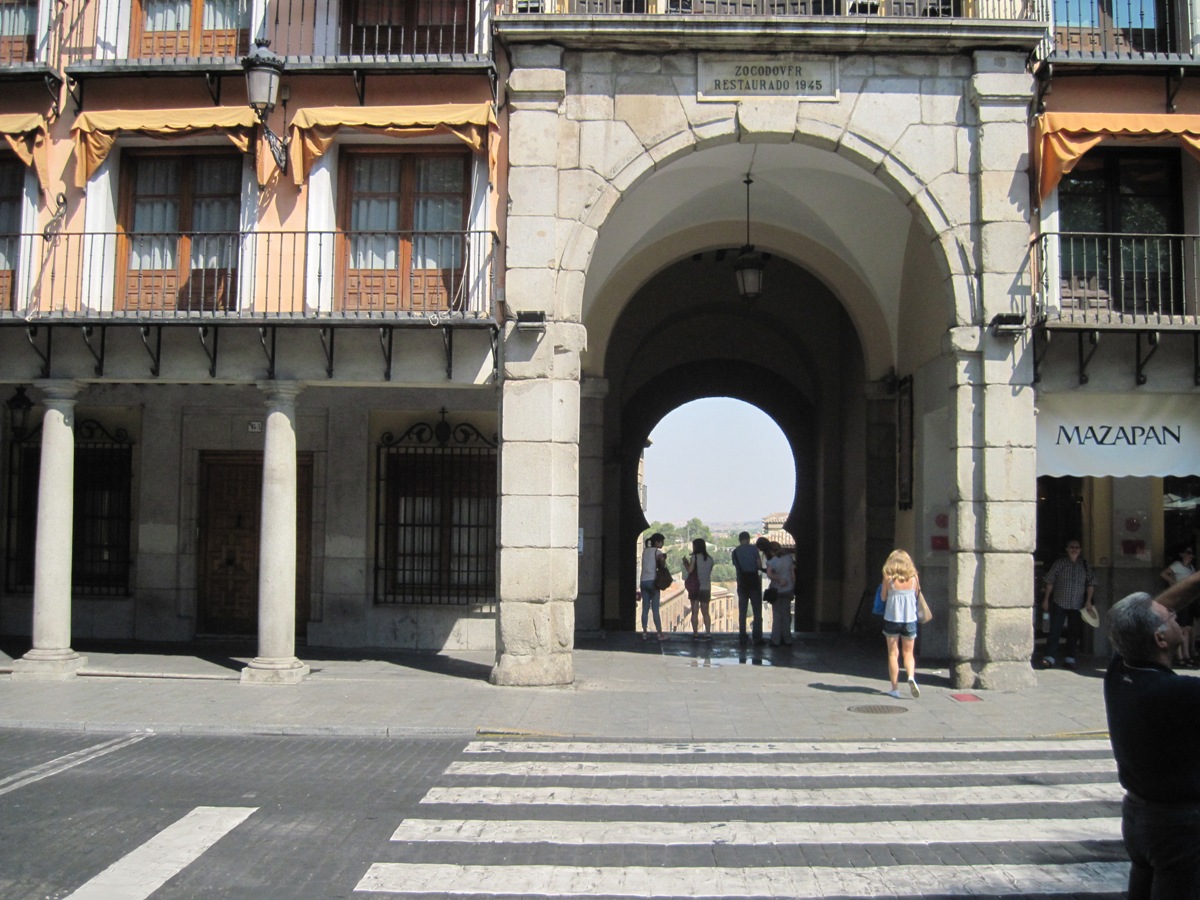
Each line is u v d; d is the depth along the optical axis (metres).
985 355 12.09
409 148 13.21
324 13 13.22
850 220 15.67
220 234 12.78
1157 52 12.73
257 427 15.28
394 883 5.56
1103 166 13.04
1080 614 13.71
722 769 8.18
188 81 12.92
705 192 15.62
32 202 13.05
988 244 12.14
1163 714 3.81
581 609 16.89
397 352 12.38
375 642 14.93
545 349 12.07
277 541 12.22
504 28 12.08
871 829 6.54
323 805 7.05
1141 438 12.40
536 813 6.88
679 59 12.35
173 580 15.23
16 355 12.72
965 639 12.02
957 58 12.32
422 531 15.11
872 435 17.20
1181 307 12.91
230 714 10.20
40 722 9.83
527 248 12.16
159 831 6.43
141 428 15.38
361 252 13.26
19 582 15.41
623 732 9.55
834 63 12.34
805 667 13.77
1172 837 3.77
